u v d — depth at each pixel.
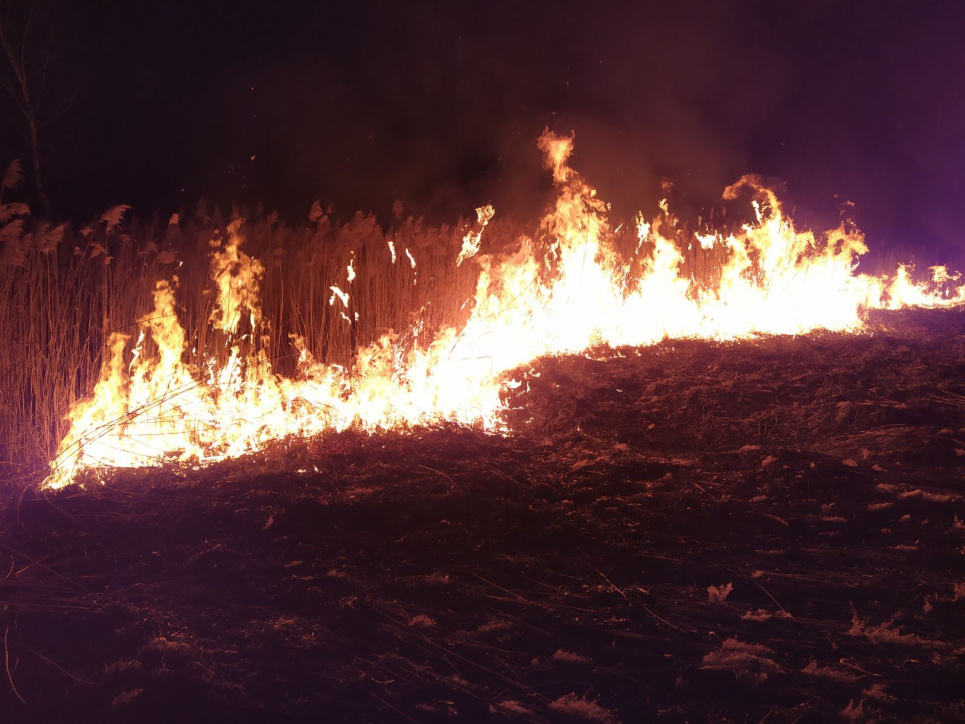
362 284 8.24
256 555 4.36
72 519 4.78
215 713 3.06
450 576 4.18
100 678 3.26
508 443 6.14
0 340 5.81
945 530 4.72
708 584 4.17
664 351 8.65
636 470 5.67
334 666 3.39
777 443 6.25
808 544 4.61
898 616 3.83
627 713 3.14
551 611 3.86
